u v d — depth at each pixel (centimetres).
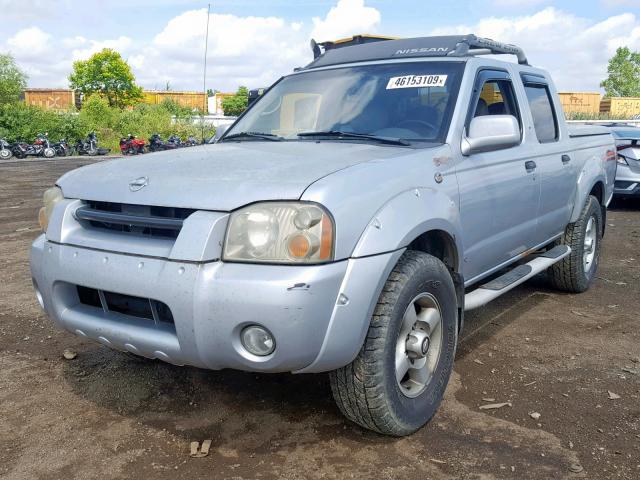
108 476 261
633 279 578
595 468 264
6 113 3050
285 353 240
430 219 286
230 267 244
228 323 241
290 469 265
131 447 283
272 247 242
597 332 435
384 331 263
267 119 395
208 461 271
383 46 417
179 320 247
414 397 288
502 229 380
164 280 249
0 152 2492
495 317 468
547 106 477
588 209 512
